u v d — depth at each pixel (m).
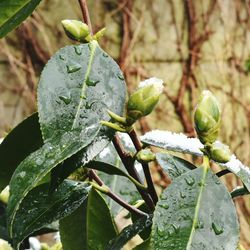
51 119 0.39
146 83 0.40
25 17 0.45
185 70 2.35
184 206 0.39
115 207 0.56
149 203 0.44
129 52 2.28
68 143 0.39
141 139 0.44
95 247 0.52
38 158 0.38
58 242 0.59
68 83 0.41
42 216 0.45
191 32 2.36
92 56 0.42
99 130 0.40
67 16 2.21
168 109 2.31
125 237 0.43
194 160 2.01
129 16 2.29
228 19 2.42
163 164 0.45
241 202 2.34
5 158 0.48
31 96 2.18
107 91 0.41
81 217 0.51
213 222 0.39
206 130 0.40
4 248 0.55
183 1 2.36
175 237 0.38
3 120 2.15
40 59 2.19
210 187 0.40
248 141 2.41
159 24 2.33
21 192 0.38
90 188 0.46
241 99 2.42
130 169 0.43
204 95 0.41
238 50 2.43
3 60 2.17
